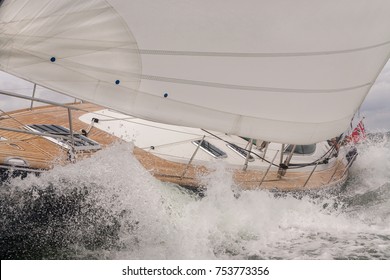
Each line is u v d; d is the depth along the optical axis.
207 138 5.90
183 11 3.72
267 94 4.34
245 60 4.09
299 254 4.41
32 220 3.86
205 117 4.21
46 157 4.28
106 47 3.65
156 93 3.93
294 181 5.79
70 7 3.50
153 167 4.91
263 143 6.21
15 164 3.99
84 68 3.65
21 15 3.51
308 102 4.63
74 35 3.56
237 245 4.48
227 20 3.87
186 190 4.73
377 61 5.27
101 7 3.52
